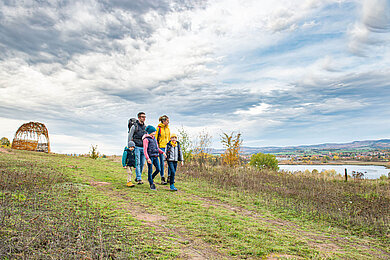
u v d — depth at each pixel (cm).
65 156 1786
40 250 307
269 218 658
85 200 591
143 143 855
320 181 1430
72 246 329
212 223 530
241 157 1947
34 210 471
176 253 357
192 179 1182
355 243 539
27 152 1681
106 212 522
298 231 573
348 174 1830
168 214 565
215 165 1858
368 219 720
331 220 705
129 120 880
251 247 416
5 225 367
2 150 1570
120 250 343
